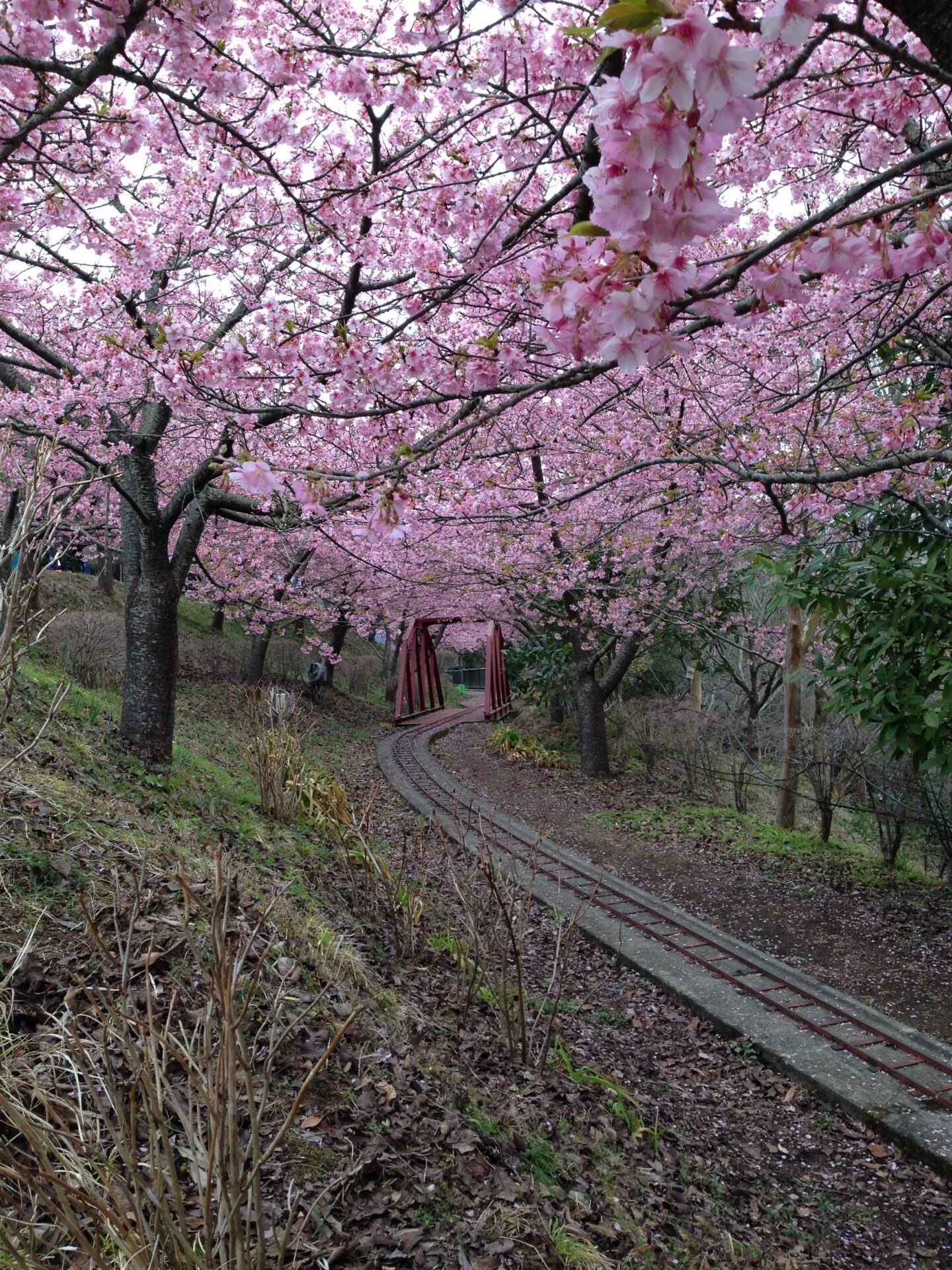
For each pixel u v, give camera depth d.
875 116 4.39
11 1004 2.99
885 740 8.02
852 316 5.80
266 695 13.46
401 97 4.06
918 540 8.07
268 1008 3.72
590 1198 3.55
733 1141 4.87
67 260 6.91
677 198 1.60
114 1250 2.17
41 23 3.13
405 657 22.58
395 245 5.61
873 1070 5.55
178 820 6.52
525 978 6.75
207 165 6.34
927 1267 3.95
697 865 10.44
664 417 8.05
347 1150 3.08
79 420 8.13
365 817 7.32
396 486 3.05
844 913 8.78
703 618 14.16
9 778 5.16
